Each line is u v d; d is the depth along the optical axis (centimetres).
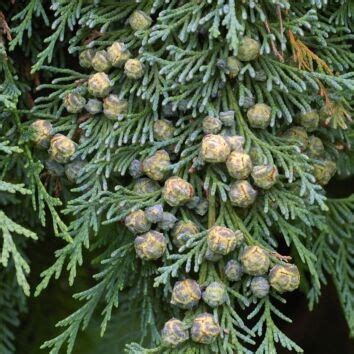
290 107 40
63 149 40
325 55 42
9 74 41
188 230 39
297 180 41
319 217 41
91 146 40
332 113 40
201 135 40
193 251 38
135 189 40
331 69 41
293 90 40
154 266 41
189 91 39
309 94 40
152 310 42
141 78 40
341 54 41
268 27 39
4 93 40
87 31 41
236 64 39
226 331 38
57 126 41
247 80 40
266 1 39
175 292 38
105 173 40
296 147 39
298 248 39
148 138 40
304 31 41
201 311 39
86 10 40
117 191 40
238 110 40
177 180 39
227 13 38
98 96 40
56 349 40
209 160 38
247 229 39
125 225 41
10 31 41
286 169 39
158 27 39
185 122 40
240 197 38
